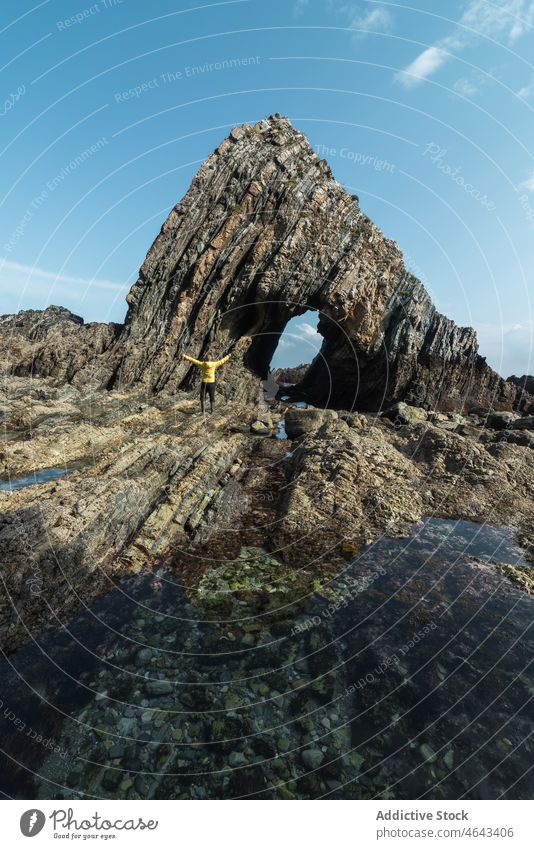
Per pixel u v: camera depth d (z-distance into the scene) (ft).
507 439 61.31
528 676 20.02
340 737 16.90
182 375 92.07
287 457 53.62
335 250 98.84
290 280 95.40
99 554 28.09
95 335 95.66
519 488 44.45
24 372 93.50
